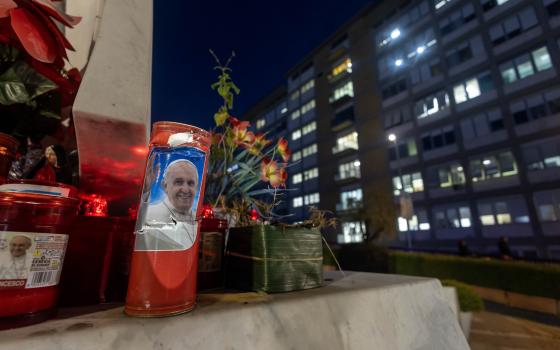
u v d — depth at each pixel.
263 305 0.86
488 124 17.19
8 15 0.82
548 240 14.16
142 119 1.02
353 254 11.09
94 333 0.59
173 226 0.74
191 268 0.77
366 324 1.07
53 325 0.61
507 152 16.22
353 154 25.62
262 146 1.66
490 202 16.56
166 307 0.69
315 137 30.59
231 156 1.61
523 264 6.96
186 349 0.67
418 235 19.58
